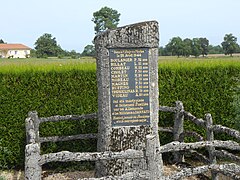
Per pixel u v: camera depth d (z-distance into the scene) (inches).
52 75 296.0
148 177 159.0
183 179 250.7
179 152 286.2
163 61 342.0
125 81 211.9
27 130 224.4
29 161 146.5
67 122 296.7
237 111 282.5
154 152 159.2
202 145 181.8
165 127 295.0
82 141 297.3
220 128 224.8
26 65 318.7
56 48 1973.4
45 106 295.7
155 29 211.0
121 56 209.9
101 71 211.8
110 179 156.3
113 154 161.2
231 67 315.3
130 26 208.1
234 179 196.5
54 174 279.0
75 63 332.8
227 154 220.8
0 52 2383.1
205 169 177.3
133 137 216.5
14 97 293.3
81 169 290.8
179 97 306.8
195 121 256.4
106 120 215.0
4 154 295.9
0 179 249.4
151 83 214.7
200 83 309.4
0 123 294.4
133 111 215.2
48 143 292.7
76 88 298.2
